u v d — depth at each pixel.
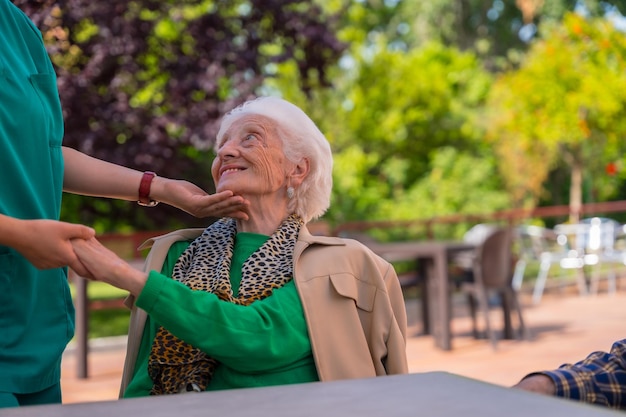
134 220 9.06
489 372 5.07
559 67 12.46
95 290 10.79
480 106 15.70
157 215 8.80
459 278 6.16
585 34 12.35
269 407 0.92
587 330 6.57
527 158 13.92
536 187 14.13
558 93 12.48
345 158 14.02
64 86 6.40
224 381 1.67
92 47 6.77
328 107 14.70
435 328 6.09
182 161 8.08
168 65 7.59
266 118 1.86
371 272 1.78
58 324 1.61
